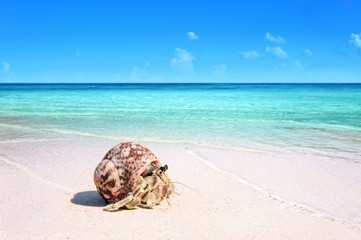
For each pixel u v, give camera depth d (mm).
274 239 203
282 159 416
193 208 252
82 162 387
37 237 200
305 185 314
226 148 478
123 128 668
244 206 258
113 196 244
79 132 618
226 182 320
